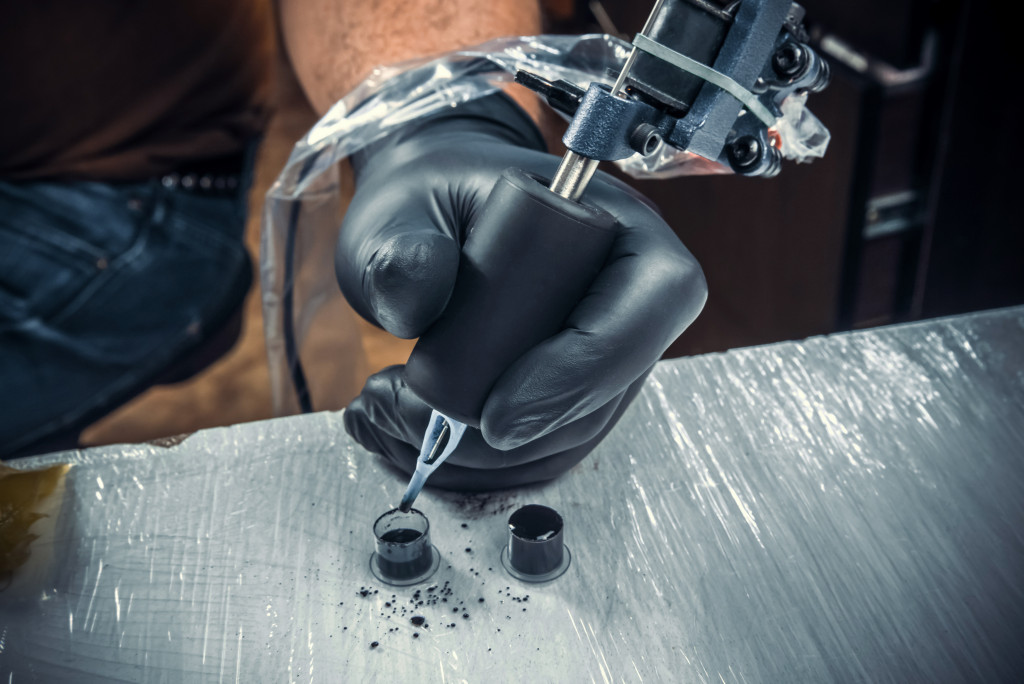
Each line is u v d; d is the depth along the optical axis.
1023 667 0.31
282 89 0.72
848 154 0.58
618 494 0.36
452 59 0.39
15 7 0.54
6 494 0.35
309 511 0.36
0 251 0.56
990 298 0.66
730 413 0.39
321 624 0.32
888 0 0.56
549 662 0.31
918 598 0.33
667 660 0.31
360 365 0.50
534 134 0.42
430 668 0.31
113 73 0.58
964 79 0.54
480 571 0.34
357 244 0.34
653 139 0.28
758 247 0.71
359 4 0.47
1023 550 0.34
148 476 0.37
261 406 0.82
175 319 0.58
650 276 0.31
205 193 0.63
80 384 0.58
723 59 0.29
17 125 0.58
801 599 0.33
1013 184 0.59
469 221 0.34
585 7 0.79
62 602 0.33
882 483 0.36
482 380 0.30
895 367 0.41
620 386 0.31
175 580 0.34
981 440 0.38
